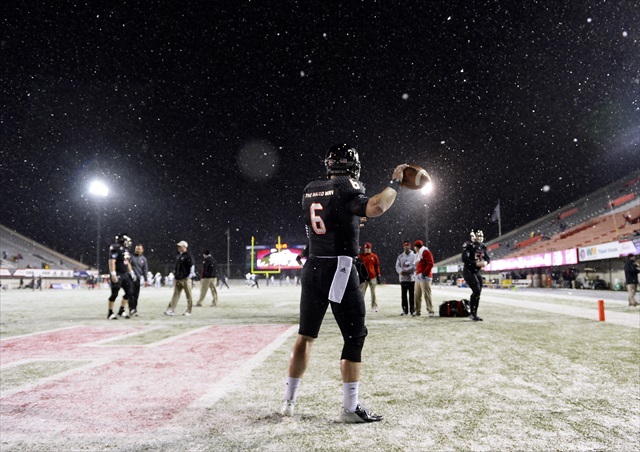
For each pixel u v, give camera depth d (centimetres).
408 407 280
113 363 442
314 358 455
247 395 314
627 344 533
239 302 1529
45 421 260
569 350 491
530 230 5228
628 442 220
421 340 571
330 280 261
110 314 939
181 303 1509
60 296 2253
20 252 5550
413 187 246
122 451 212
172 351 515
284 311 1129
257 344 563
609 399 297
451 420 254
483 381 348
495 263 3719
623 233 2855
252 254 5019
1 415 272
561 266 2958
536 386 332
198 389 333
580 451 209
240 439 227
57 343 589
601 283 2511
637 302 1284
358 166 279
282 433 235
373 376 367
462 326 729
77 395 319
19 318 982
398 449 212
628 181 4803
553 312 998
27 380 368
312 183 284
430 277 926
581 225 4000
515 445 216
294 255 4997
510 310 1059
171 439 228
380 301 1512
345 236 265
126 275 957
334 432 236
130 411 278
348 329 260
